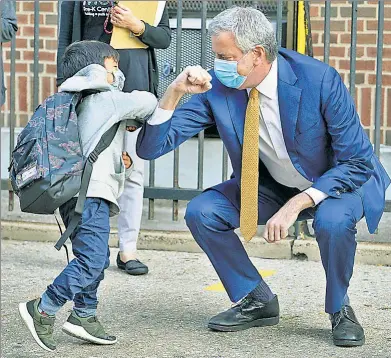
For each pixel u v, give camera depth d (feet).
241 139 13.55
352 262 13.35
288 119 13.15
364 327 14.56
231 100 13.60
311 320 14.92
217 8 22.04
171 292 16.58
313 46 22.70
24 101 23.68
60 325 14.51
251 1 19.89
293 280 17.38
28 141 12.58
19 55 23.67
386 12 22.16
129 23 16.79
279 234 13.02
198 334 14.16
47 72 23.59
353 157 13.24
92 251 12.78
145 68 17.20
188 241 19.44
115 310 15.40
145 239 19.57
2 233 20.27
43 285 16.92
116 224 20.57
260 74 12.96
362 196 13.52
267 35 12.75
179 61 19.49
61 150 12.57
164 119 13.14
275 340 13.88
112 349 13.39
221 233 13.91
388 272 18.08
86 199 12.85
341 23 22.54
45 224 20.26
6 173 22.70
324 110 13.08
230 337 14.01
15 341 13.71
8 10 17.15
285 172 13.83
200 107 13.85
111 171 13.02
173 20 22.30
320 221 13.10
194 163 22.20
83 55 13.19
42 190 12.37
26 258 18.85
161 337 13.99
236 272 14.11
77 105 13.08
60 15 17.87
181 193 19.71
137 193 17.65
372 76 22.41
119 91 13.19
